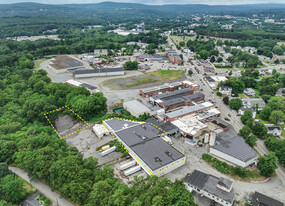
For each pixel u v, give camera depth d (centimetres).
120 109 16238
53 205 8094
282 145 10894
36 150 9850
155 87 19362
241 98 18262
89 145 11962
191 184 8950
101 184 7725
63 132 13412
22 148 10031
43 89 17625
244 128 12438
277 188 9294
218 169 10231
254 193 8744
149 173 9562
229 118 15312
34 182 9125
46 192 8644
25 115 14075
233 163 10594
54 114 14325
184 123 13762
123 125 13362
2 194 7981
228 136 12569
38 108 13825
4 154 9994
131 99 17900
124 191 7719
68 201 8281
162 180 8219
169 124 13575
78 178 8075
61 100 16325
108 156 10988
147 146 10962
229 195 8350
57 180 8219
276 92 19762
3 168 8906
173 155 10356
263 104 16862
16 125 12081
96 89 19125
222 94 19625
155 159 10000
